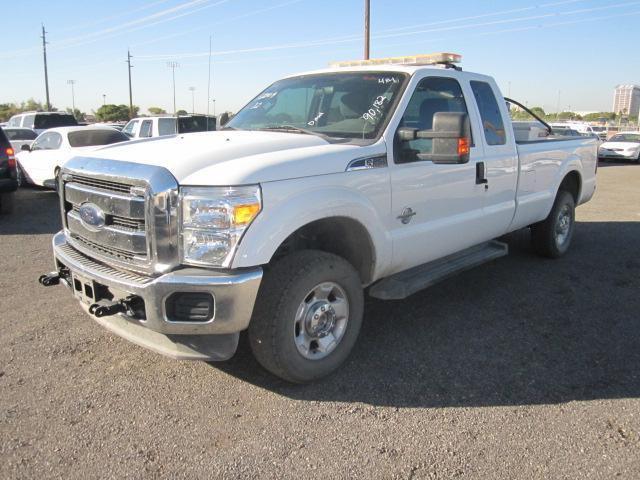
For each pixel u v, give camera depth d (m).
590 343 4.38
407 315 4.93
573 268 6.46
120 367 3.88
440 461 2.89
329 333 3.72
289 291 3.36
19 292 5.46
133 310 3.27
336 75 4.79
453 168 4.59
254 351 3.48
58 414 3.29
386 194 3.98
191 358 3.35
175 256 3.18
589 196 7.41
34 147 12.56
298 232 3.72
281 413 3.33
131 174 3.24
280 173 3.29
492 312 5.02
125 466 2.83
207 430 3.15
